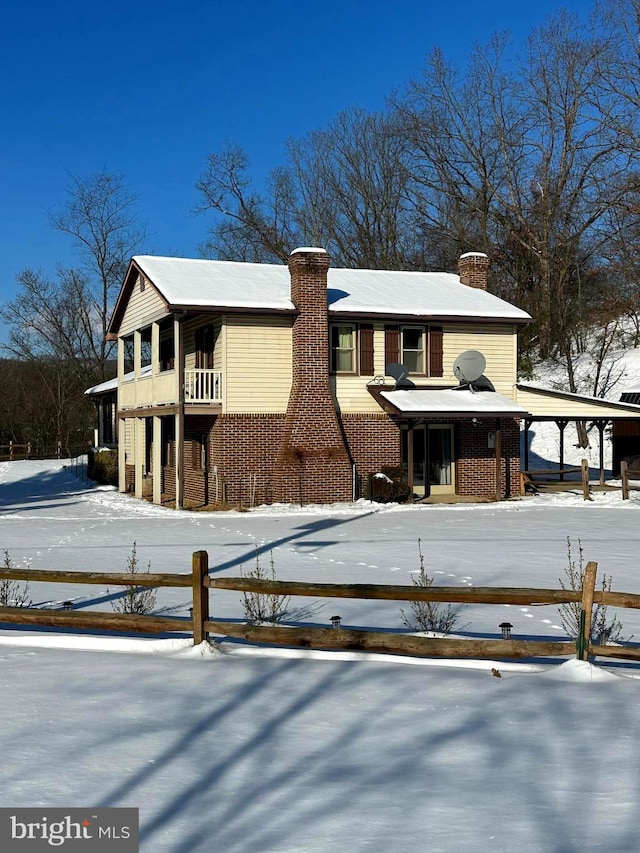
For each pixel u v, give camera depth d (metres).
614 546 16.53
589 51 46.78
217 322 25.97
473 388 27.88
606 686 6.77
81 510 25.31
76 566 14.06
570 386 42.31
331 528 19.95
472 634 9.05
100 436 43.09
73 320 64.44
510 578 12.83
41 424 62.81
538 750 5.29
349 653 7.78
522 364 46.25
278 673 7.22
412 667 7.43
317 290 25.81
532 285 51.56
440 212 53.78
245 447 25.53
